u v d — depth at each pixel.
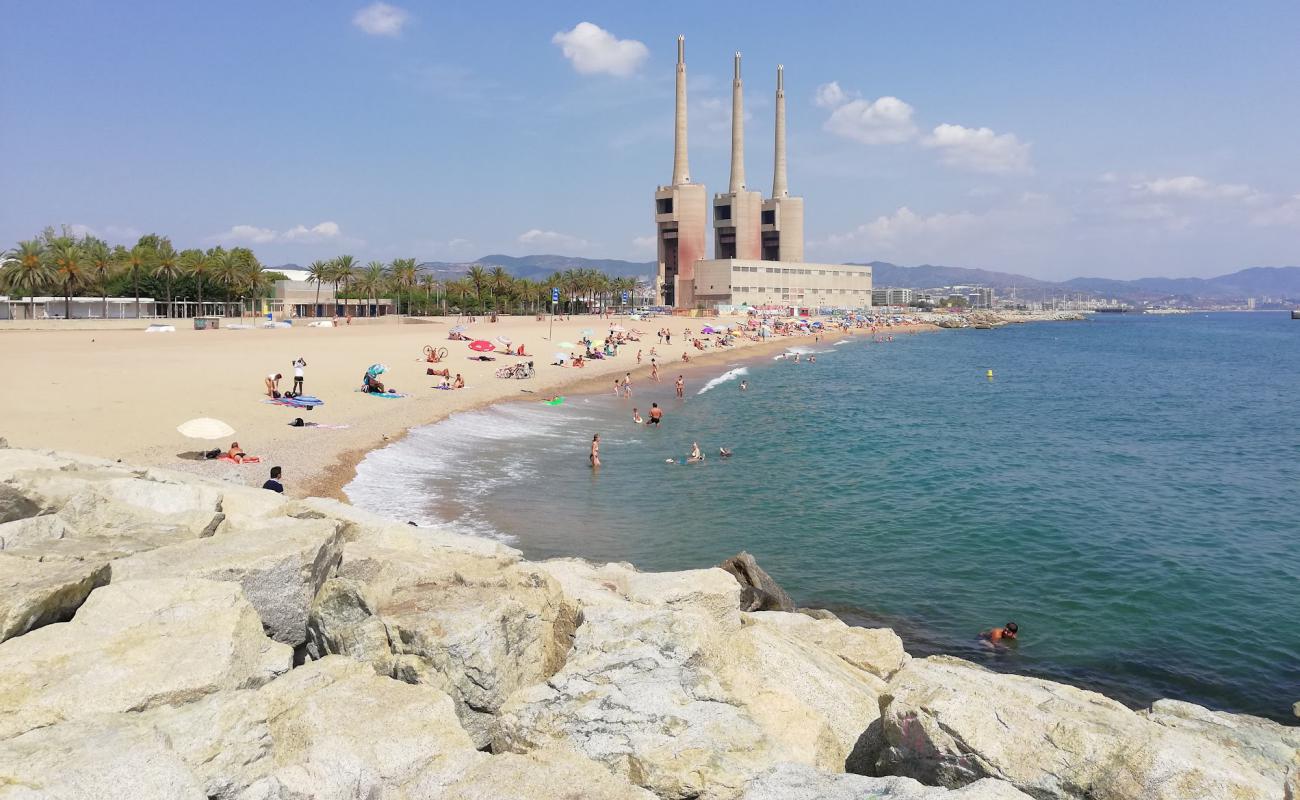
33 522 9.70
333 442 32.03
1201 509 29.31
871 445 42.69
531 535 23.31
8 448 15.82
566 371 69.69
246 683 7.40
